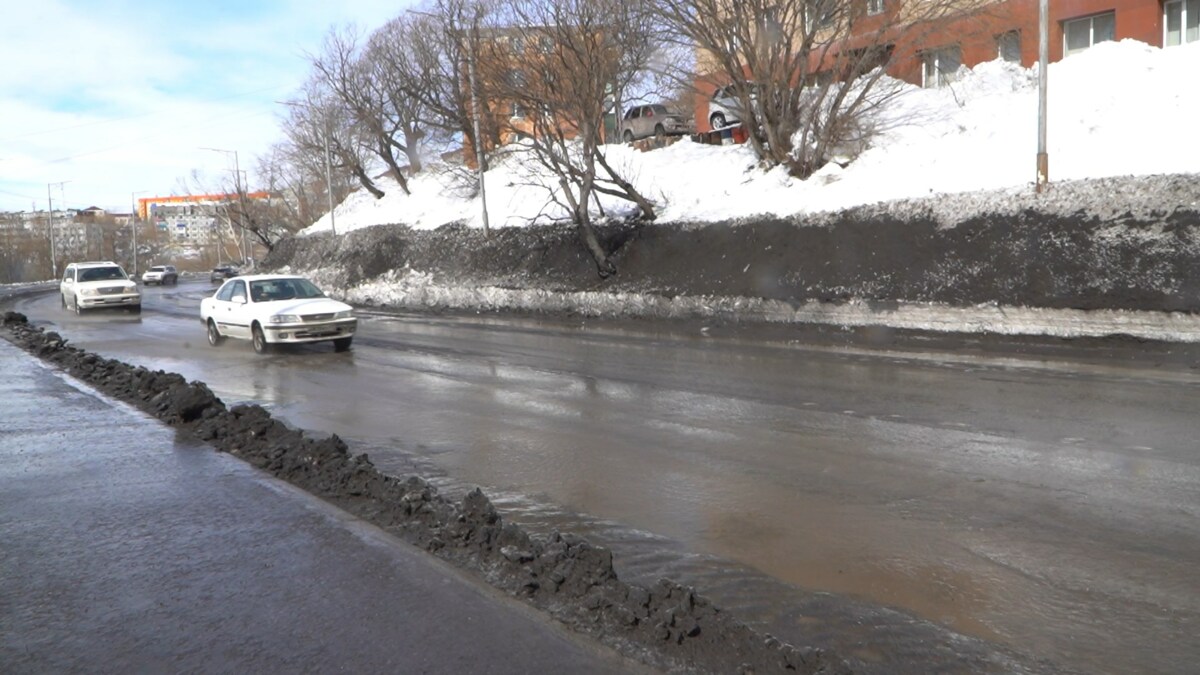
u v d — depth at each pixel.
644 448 8.39
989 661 4.00
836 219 20.33
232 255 106.12
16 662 3.96
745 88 25.34
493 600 4.53
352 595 4.61
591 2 23.11
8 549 5.39
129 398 10.81
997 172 19.09
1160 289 14.22
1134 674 3.88
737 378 12.59
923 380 12.02
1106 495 6.55
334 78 43.44
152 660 3.95
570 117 24.44
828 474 7.32
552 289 25.98
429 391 12.06
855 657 4.05
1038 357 13.76
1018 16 26.38
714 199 25.86
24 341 18.44
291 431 8.45
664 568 5.24
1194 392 10.61
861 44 24.70
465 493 6.93
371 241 38.62
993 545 5.55
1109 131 18.83
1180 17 24.58
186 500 6.34
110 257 102.50
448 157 41.94
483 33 25.45
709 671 3.78
